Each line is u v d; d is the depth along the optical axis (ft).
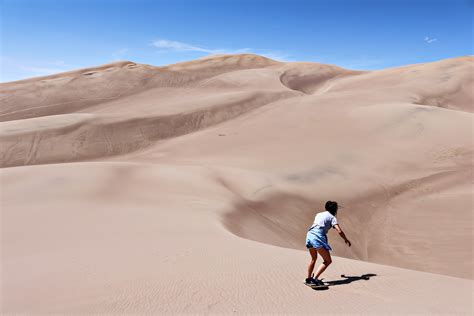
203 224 49.21
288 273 26.32
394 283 24.54
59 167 85.76
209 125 175.11
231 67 373.20
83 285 25.29
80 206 60.03
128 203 63.10
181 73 329.11
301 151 112.98
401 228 73.36
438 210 78.89
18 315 20.40
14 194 67.21
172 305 20.27
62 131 160.97
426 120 131.03
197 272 26.61
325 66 373.61
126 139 159.43
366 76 292.81
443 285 24.63
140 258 31.94
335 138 123.34
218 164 104.68
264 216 69.77
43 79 316.81
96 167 85.92
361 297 21.68
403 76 260.01
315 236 23.54
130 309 19.90
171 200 65.92
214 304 20.34
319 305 20.26
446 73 249.75
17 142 152.56
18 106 249.34
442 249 62.75
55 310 20.57
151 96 264.31
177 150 136.46
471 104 206.69
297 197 80.74
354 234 72.49
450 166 101.40
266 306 20.06
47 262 32.86
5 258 35.81
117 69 325.62
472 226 69.41
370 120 136.15
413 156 107.45
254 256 31.58
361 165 101.35
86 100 258.78
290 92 227.40
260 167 98.73
